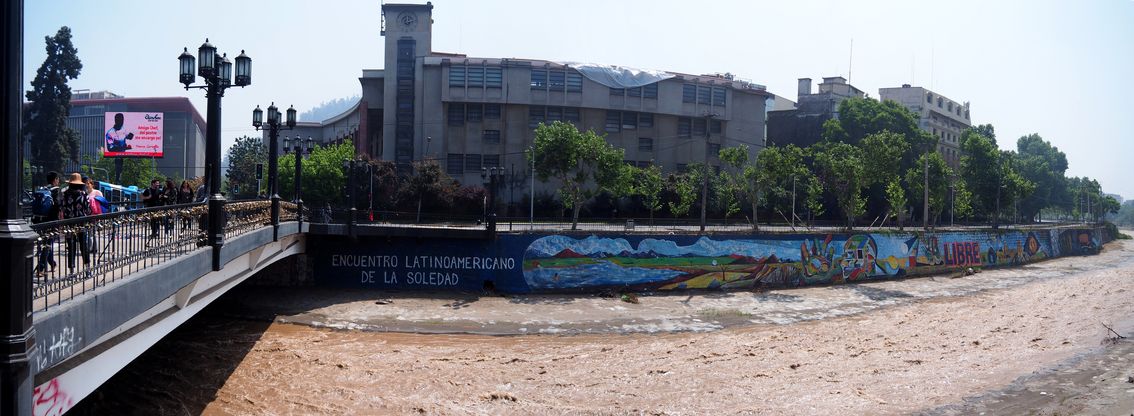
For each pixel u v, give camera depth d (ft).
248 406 61.21
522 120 224.74
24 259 24.61
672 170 241.35
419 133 221.66
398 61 226.99
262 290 117.19
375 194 199.62
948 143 353.72
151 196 62.80
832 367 77.56
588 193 148.15
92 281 36.99
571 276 126.72
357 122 257.96
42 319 27.76
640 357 83.10
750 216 215.92
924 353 84.79
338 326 96.43
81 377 34.71
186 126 322.96
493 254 124.88
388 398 64.69
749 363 79.87
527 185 221.66
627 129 234.58
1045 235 249.55
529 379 72.23
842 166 165.78
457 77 219.82
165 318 47.21
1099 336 92.02
